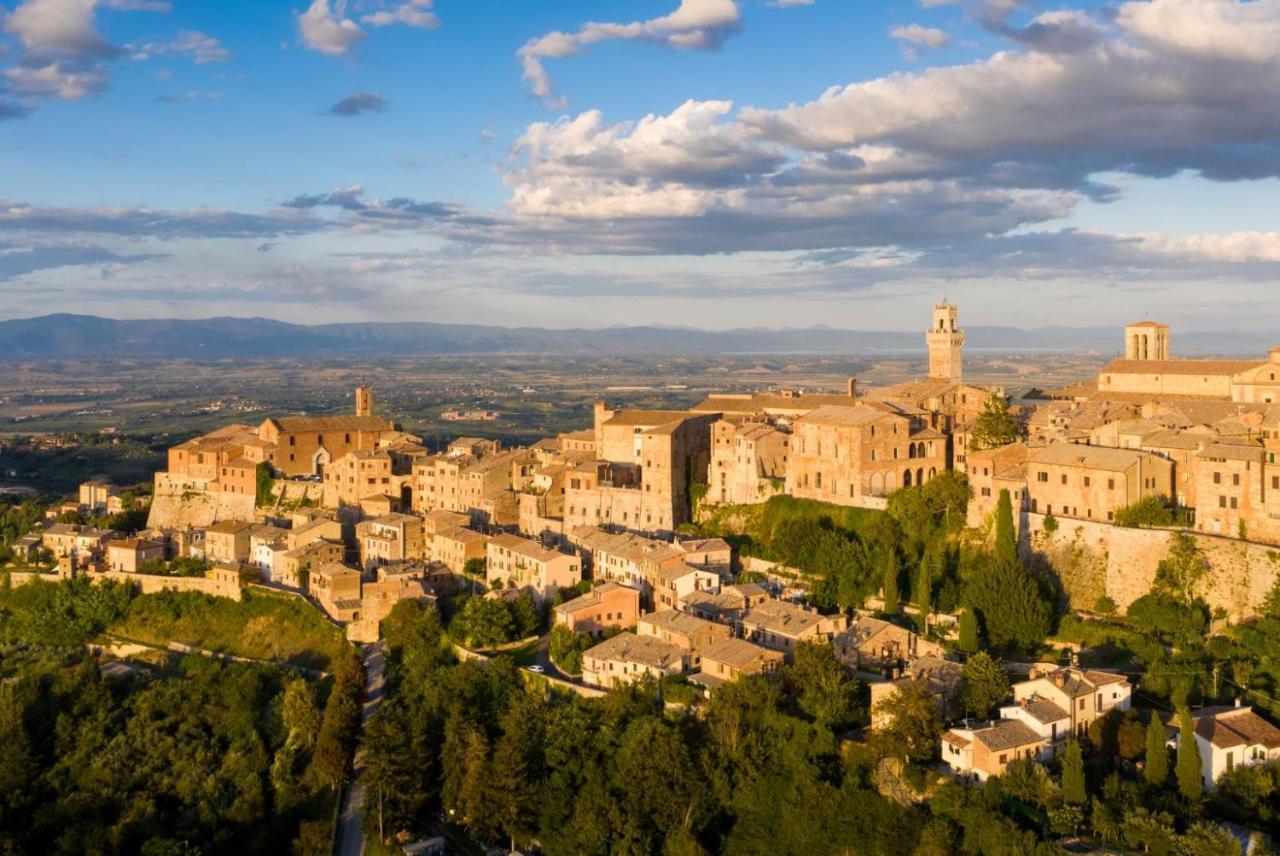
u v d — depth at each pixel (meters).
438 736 196.75
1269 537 183.75
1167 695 164.12
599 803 168.12
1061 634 190.88
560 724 184.00
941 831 140.62
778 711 171.25
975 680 165.12
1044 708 153.62
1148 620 185.00
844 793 153.75
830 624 197.75
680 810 164.12
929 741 155.75
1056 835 137.38
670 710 183.75
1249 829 134.50
